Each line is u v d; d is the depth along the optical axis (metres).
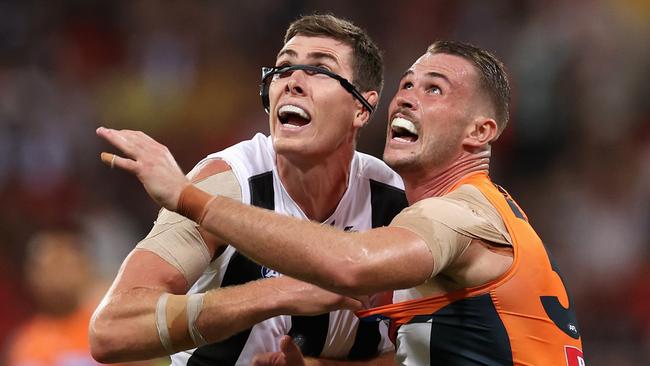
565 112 38.25
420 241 11.78
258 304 12.45
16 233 36.53
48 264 22.77
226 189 14.27
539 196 36.97
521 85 38.78
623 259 34.59
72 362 22.72
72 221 37.16
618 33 40.28
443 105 13.72
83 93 44.12
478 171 13.89
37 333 22.91
